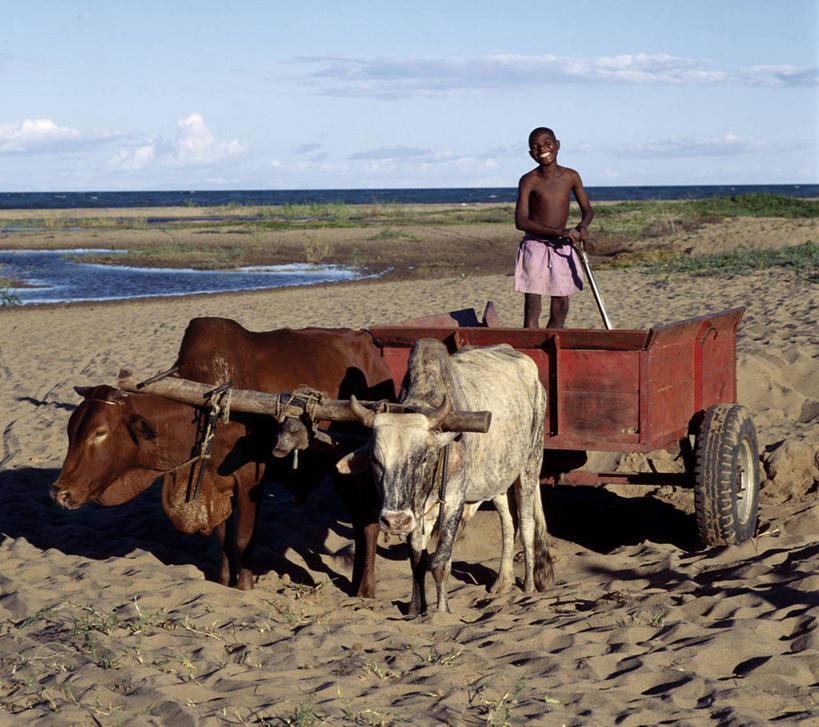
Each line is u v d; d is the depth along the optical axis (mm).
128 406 5062
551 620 4820
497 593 5531
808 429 8523
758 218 31438
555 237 6844
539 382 5582
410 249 32656
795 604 4699
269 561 6152
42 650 4293
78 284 24562
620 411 5590
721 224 30016
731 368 7043
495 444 5074
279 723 3537
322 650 4367
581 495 7828
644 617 4688
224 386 4953
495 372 5246
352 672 4027
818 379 9867
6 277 26312
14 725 3574
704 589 5137
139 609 4895
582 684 3908
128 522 7055
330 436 4777
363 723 3529
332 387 5633
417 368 4684
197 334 5266
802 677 3916
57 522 7102
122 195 190875
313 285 23109
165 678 3979
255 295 20969
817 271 17578
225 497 5398
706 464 5785
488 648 4379
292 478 5598
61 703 3760
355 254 29891
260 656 4250
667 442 5871
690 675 3930
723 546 5941
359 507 5520
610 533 6926
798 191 176625
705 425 5895
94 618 4711
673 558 5777
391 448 4145
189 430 5156
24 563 5887
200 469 5145
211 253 32812
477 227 42250
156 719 3613
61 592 5273
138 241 38375
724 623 4520
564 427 5730
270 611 5023
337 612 5016
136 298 21469
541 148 6734
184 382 5008
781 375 10062
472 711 3635
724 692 3742
